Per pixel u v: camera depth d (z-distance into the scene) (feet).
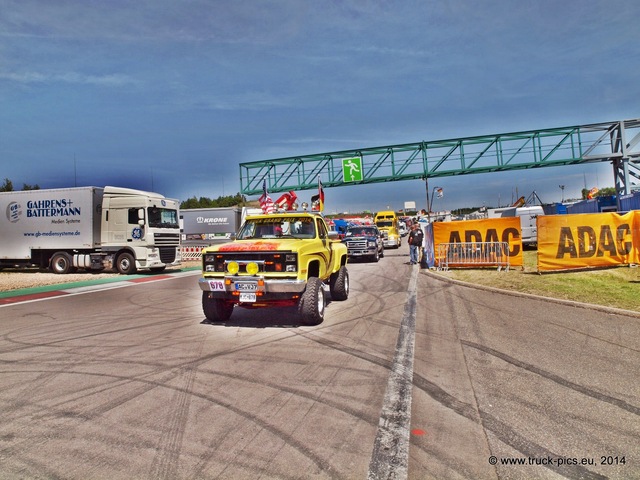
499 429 11.18
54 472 9.34
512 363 16.60
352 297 33.68
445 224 49.78
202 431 11.21
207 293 24.04
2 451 10.28
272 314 27.14
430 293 34.45
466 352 18.19
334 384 14.66
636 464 9.45
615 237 42.98
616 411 12.18
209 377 15.48
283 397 13.53
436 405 12.77
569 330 21.33
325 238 27.96
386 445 10.39
